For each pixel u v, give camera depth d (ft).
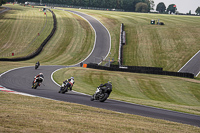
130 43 312.71
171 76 173.37
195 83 149.69
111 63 247.70
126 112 49.32
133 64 244.83
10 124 26.89
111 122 34.88
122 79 147.74
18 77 115.44
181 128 36.73
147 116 47.34
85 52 285.23
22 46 289.74
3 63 178.50
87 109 45.62
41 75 85.61
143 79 151.53
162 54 268.00
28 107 40.73
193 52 268.41
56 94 72.13
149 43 306.76
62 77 138.21
